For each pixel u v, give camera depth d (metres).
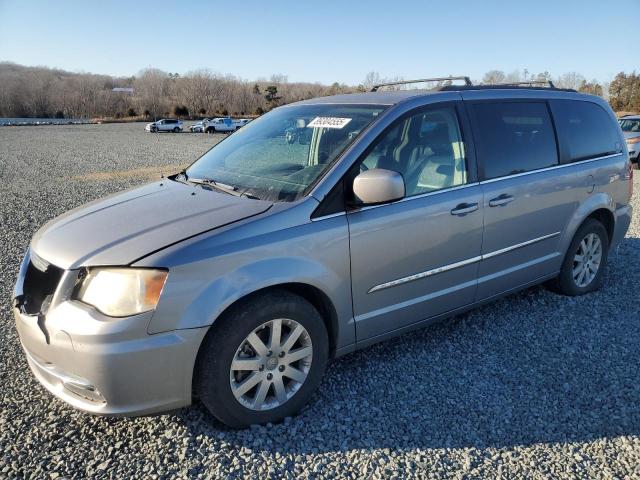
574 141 4.46
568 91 4.63
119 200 3.42
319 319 2.99
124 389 2.51
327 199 2.99
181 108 81.81
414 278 3.40
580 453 2.72
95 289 2.54
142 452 2.69
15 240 6.93
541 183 4.07
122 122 74.88
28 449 2.70
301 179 3.12
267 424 2.91
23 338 2.77
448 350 3.80
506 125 3.96
